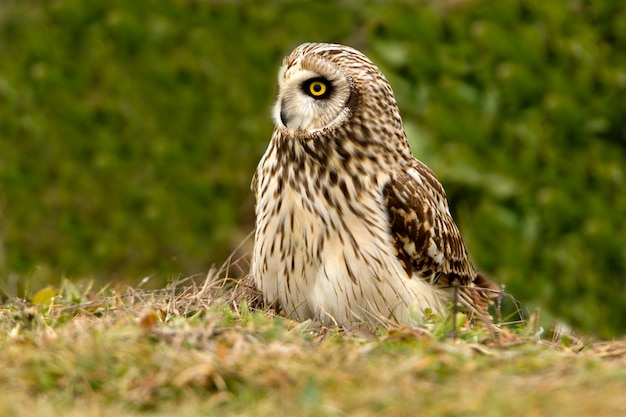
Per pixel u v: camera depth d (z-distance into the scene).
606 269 16.66
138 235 18.92
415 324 9.82
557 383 7.98
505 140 16.84
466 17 17.34
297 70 11.22
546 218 16.59
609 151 16.94
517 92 16.98
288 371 8.12
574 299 16.41
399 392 7.84
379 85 11.41
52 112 19.66
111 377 8.16
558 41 17.00
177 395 7.97
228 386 8.05
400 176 11.45
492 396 7.72
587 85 16.95
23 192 19.47
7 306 11.33
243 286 11.70
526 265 16.42
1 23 20.00
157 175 19.09
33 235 19.28
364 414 7.58
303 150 11.10
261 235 11.43
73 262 18.98
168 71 19.27
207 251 18.62
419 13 17.45
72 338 8.85
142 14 19.47
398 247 11.37
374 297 11.11
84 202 19.30
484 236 16.50
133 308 10.79
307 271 11.19
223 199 18.73
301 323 10.30
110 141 19.39
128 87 19.42
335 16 18.55
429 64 17.28
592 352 9.46
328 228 11.06
